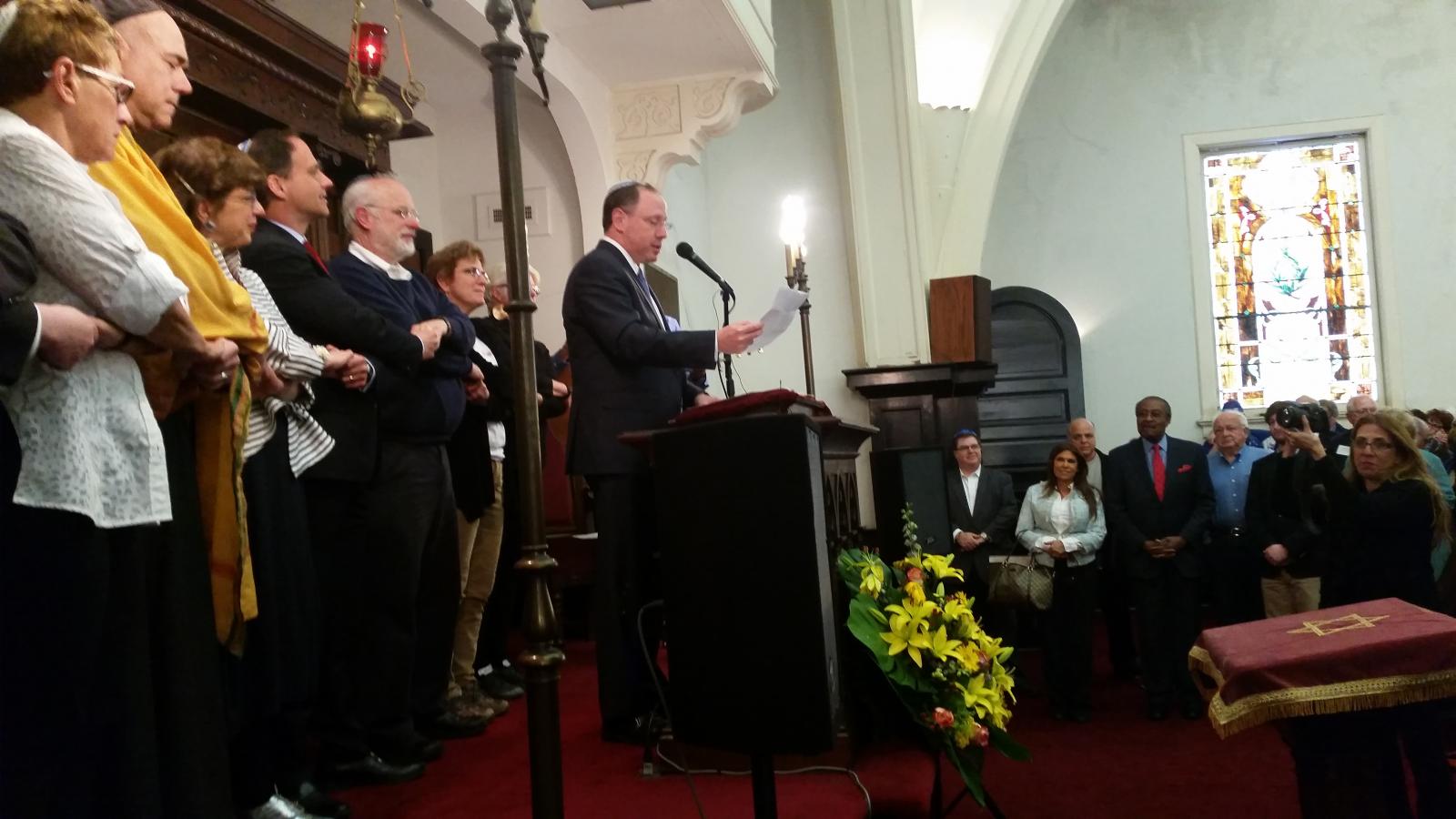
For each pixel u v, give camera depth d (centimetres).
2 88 154
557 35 502
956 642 271
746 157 866
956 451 588
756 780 214
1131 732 493
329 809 225
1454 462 591
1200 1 998
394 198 283
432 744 287
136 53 186
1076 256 998
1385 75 973
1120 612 616
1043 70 1012
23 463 144
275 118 357
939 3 910
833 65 856
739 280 855
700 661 217
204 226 207
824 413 278
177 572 171
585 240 562
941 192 920
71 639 147
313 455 222
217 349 173
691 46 521
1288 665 254
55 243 149
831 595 231
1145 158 996
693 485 219
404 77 538
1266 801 383
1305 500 503
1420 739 265
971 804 388
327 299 245
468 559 340
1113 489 540
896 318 842
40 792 146
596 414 303
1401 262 965
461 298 369
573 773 279
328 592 258
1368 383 977
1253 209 1008
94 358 153
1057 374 957
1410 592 364
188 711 167
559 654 193
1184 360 980
